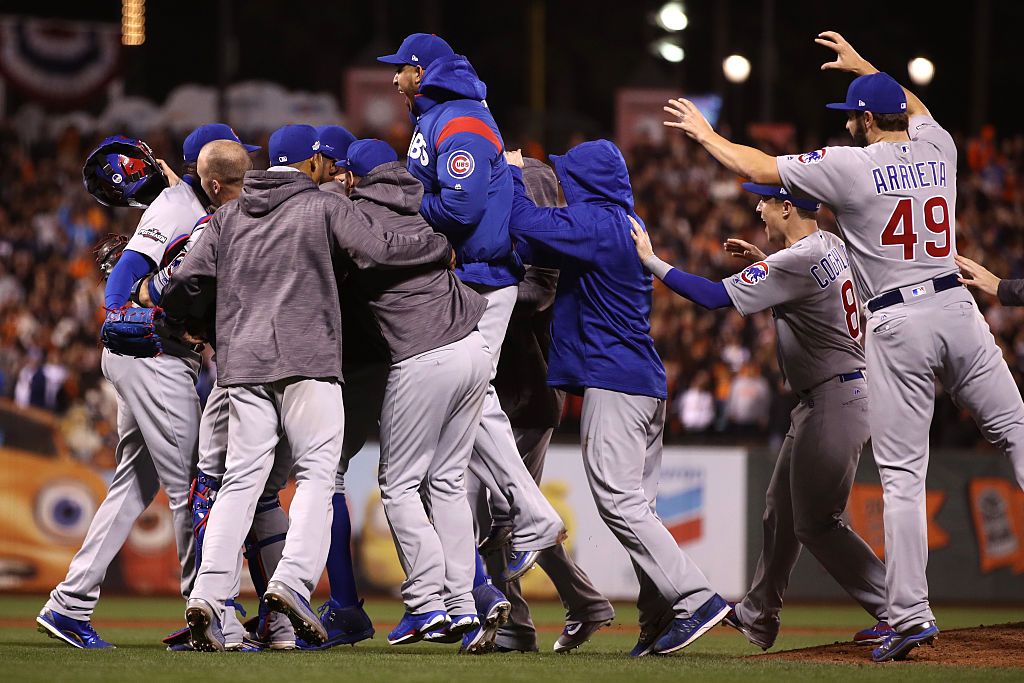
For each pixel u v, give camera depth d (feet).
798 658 68.85
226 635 65.05
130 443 71.05
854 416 74.59
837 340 74.13
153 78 350.02
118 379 69.15
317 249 62.08
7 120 236.63
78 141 238.89
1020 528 142.41
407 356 63.72
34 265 207.21
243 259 62.23
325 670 55.16
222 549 61.31
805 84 357.82
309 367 61.26
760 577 79.25
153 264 69.36
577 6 382.63
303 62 370.32
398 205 64.95
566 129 295.69
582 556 136.46
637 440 69.46
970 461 142.20
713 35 359.25
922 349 64.95
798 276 71.51
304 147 65.57
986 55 307.58
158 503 140.26
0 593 137.39
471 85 67.10
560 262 69.56
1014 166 240.12
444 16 383.45
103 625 102.53
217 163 67.67
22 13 318.24
